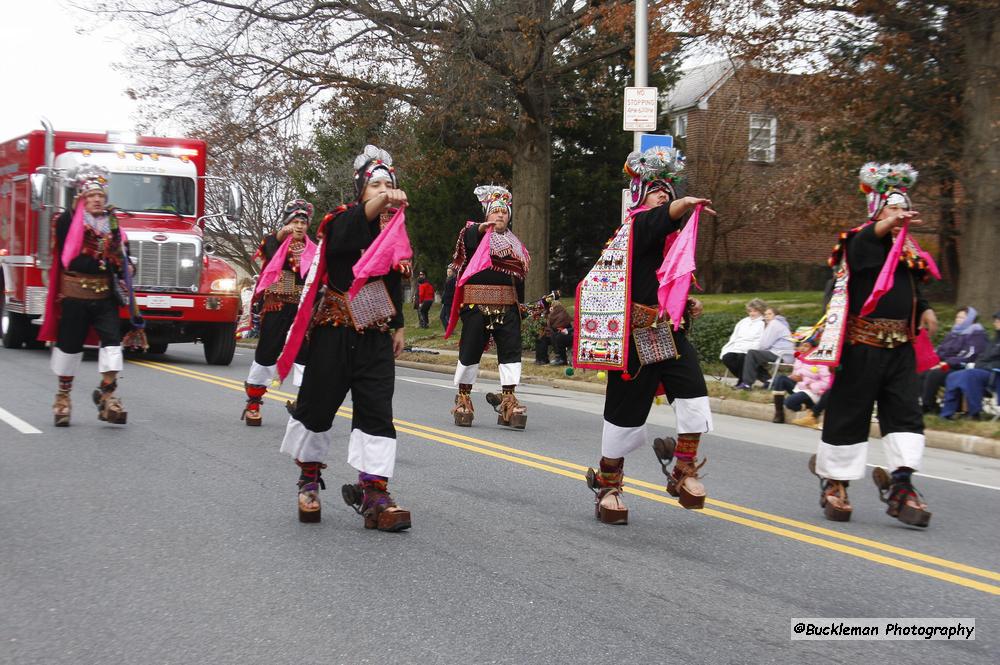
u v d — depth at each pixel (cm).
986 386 1171
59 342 934
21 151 1798
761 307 1457
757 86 1900
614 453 638
